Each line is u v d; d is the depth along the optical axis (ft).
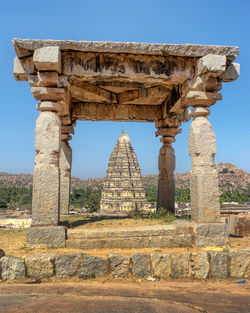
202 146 26.99
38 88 25.82
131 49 25.73
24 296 17.47
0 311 14.92
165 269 22.34
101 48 25.52
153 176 403.34
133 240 25.18
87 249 24.50
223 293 19.33
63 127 41.29
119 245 24.99
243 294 19.20
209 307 16.48
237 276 22.97
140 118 43.19
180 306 16.38
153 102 41.75
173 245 25.57
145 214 40.78
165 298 17.85
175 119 41.27
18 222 59.67
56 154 25.91
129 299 17.21
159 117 43.34
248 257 23.13
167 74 27.43
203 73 26.45
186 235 25.82
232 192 335.47
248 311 16.03
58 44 24.89
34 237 24.14
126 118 43.04
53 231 24.27
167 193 42.60
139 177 122.11
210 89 27.73
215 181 26.78
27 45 24.54
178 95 32.81
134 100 40.55
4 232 33.47
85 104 42.09
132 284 20.95
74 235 24.88
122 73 26.99
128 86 37.47
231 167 531.91
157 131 44.75
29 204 191.42
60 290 18.90
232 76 27.81
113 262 22.21
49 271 21.52
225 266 22.86
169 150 43.42
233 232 42.60
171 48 26.03
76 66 26.50
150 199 162.91
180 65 27.63
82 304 16.11
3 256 21.57
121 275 22.13
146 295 18.31
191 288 20.27
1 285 20.22
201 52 26.30
